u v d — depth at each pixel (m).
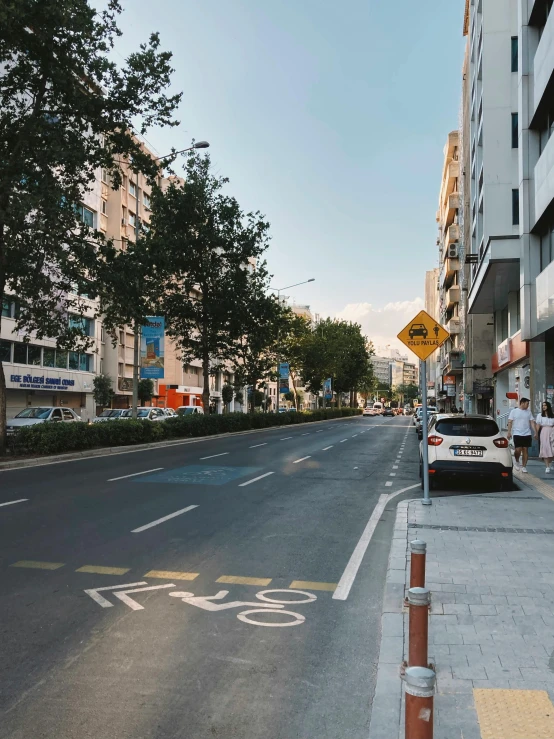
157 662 4.05
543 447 14.70
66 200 17.47
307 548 7.31
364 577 6.12
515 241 21.12
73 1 15.07
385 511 9.97
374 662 4.11
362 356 87.94
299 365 62.53
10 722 3.27
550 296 16.38
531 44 19.19
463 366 47.78
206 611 5.05
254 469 15.91
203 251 32.38
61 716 3.33
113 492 11.49
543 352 19.09
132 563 6.47
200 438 30.73
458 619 4.72
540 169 17.48
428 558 6.56
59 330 18.42
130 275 17.95
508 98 24.08
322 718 3.37
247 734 3.19
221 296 32.56
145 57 16.97
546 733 3.09
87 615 4.90
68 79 16.16
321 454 21.30
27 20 15.06
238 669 3.97
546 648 4.18
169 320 33.19
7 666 3.95
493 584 5.62
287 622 4.84
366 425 52.66
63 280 19.33
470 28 34.72
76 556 6.72
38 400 41.53
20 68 16.70
